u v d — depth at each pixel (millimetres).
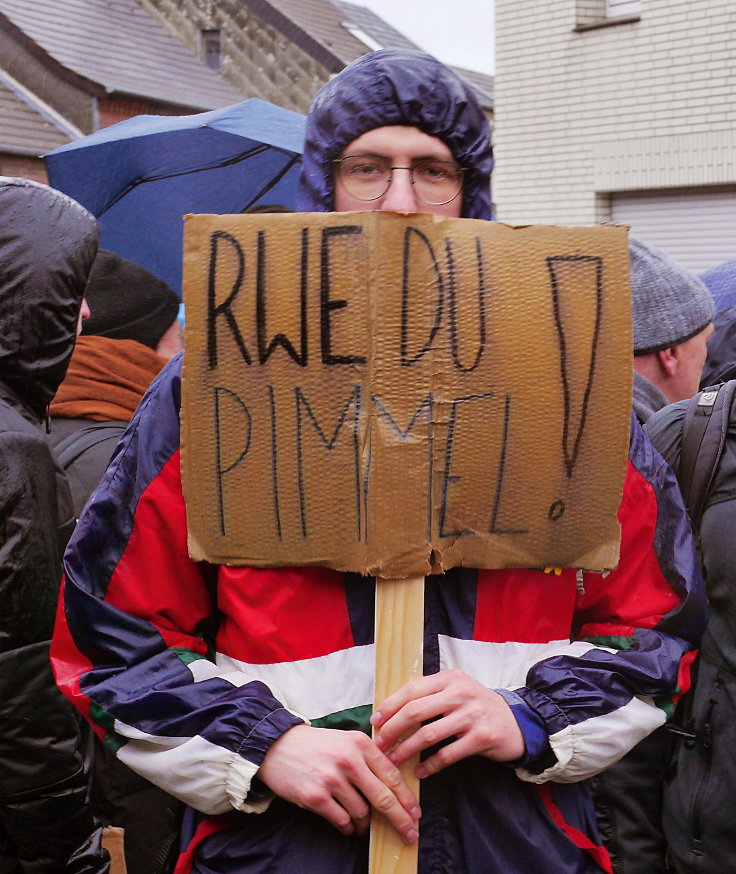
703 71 10422
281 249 1302
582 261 1334
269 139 3924
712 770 1862
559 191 11477
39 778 1609
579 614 1484
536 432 1332
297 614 1334
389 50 1472
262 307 1308
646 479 1461
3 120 15508
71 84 16156
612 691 1349
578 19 11133
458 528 1327
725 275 3152
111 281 2699
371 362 1291
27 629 1590
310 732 1267
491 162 1516
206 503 1336
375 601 1316
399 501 1282
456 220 1308
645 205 11141
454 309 1305
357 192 1473
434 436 1301
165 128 3916
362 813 1248
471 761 1339
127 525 1373
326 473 1305
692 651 1469
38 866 1660
